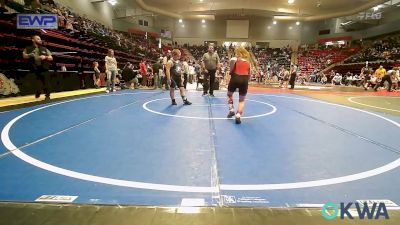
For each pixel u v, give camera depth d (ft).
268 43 153.48
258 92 43.45
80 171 8.34
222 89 47.62
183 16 141.18
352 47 131.85
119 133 13.35
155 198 6.66
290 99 32.42
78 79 39.68
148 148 10.91
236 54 17.66
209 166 8.96
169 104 24.53
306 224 5.56
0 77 25.88
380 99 35.12
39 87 25.84
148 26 143.33
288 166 9.05
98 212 5.92
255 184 7.57
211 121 16.85
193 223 5.54
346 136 13.56
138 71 56.34
